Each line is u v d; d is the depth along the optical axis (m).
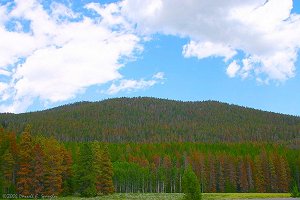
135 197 95.75
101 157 103.19
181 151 187.12
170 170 153.12
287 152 167.75
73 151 132.62
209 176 149.12
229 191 147.25
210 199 90.06
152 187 152.12
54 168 86.19
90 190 91.75
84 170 92.38
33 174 82.94
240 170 149.12
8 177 81.56
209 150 178.88
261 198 94.31
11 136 87.81
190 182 50.16
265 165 145.12
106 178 102.81
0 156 81.44
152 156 175.88
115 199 86.25
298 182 146.88
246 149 181.75
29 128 85.88
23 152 82.94
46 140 97.50
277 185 143.00
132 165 143.88
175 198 92.56
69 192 98.88
